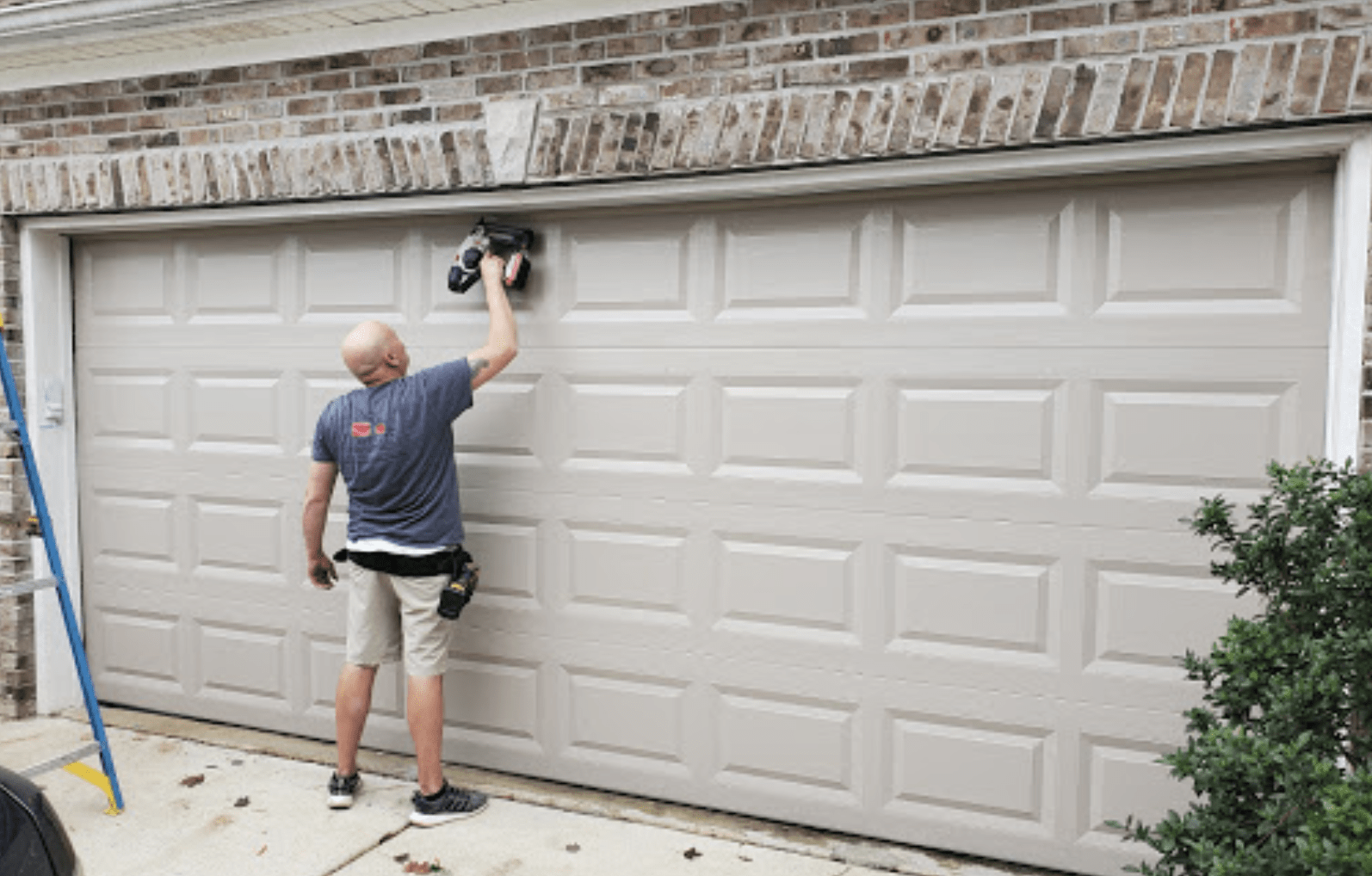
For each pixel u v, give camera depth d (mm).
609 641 4047
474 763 4312
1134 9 3041
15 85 4656
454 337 4219
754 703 3854
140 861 3551
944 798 3611
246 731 4734
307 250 4473
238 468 4664
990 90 3207
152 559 4910
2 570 4863
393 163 4043
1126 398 3330
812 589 3742
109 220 4648
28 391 4855
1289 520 2535
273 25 4023
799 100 3449
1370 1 2807
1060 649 3438
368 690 3938
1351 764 2379
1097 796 3424
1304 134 2943
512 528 4176
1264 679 2410
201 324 4703
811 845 3680
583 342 4027
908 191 3535
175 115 4406
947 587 3568
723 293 3832
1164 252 3268
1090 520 3381
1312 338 3111
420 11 3875
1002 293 3461
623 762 4066
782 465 3773
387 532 3801
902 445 3607
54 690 4977
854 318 3648
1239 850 2197
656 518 3949
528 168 3840
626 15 3672
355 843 3682
